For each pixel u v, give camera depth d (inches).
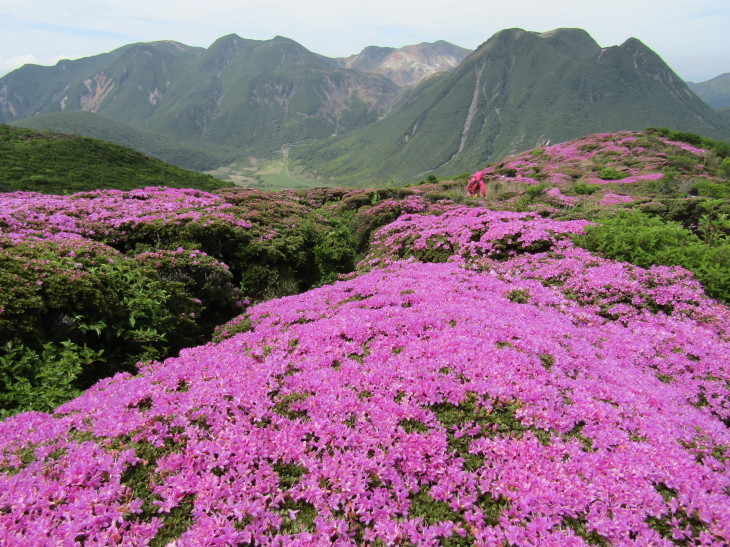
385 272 530.6
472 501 167.6
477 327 292.4
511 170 2066.9
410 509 165.9
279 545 146.8
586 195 1321.4
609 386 252.4
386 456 181.0
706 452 210.7
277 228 745.0
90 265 430.3
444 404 217.5
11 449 183.6
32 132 1872.5
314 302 414.6
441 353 253.8
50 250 432.1
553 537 153.0
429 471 177.6
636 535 161.5
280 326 347.6
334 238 821.9
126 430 190.4
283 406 209.6
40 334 334.0
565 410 219.0
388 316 313.0
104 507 149.9
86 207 691.4
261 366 245.9
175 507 158.9
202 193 1016.9
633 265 464.8
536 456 186.4
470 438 197.5
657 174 1628.9
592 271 456.1
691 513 168.1
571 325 348.5
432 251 648.4
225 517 149.4
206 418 198.7
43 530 138.1
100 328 357.1
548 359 268.7
